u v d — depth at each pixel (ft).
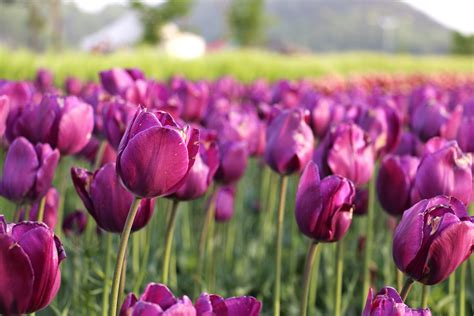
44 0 145.28
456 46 229.25
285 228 14.70
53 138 6.71
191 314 3.41
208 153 6.60
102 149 8.45
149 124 4.34
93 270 8.48
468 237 4.62
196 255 11.39
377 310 4.03
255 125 9.78
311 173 5.58
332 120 10.61
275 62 49.75
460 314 8.13
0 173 12.89
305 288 5.88
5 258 3.72
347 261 12.03
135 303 3.45
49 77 16.76
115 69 8.98
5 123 7.04
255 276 11.87
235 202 13.82
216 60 45.96
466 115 11.62
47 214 6.84
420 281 4.84
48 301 3.99
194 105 11.04
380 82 28.17
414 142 9.02
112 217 5.29
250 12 161.27
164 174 4.31
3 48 31.32
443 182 6.06
